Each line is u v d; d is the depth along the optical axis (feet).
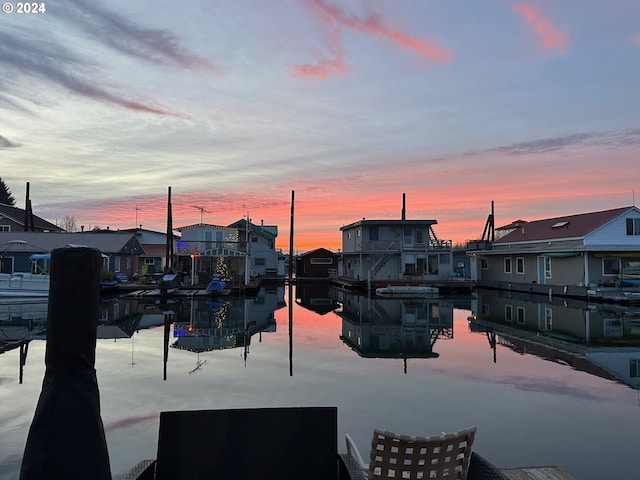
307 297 102.01
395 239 121.19
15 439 20.10
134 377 30.71
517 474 14.65
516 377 31.01
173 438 9.81
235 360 36.50
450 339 47.57
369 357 37.96
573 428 21.27
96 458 7.67
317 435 10.19
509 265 116.16
